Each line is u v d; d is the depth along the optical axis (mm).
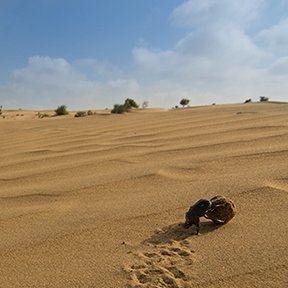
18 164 5488
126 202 3355
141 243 2562
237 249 2355
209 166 4254
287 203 2967
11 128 11719
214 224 2750
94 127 10016
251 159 4355
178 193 3420
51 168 4988
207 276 2113
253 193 3225
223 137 5973
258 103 16469
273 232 2525
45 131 10180
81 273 2273
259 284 2012
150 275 2166
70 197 3678
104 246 2588
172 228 2738
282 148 4676
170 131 7402
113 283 2129
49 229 2953
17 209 3480
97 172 4527
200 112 12094
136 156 5195
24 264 2467
